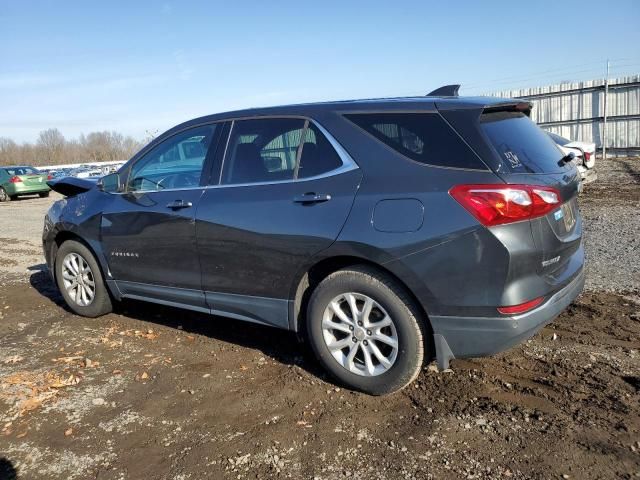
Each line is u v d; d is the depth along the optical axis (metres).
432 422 3.08
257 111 3.98
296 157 3.66
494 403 3.24
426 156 3.18
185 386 3.71
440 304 3.07
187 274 4.18
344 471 2.72
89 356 4.32
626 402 3.18
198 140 4.24
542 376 3.54
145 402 3.51
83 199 5.09
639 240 7.13
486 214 2.92
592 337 4.10
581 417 3.04
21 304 5.86
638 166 16.48
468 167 3.05
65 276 5.31
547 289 3.11
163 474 2.77
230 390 3.62
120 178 4.77
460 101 3.29
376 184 3.25
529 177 3.08
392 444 2.91
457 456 2.77
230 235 3.81
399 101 3.45
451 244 2.99
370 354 3.38
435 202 3.05
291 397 3.47
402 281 3.15
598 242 7.19
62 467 2.87
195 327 4.88
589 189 12.70
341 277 3.38
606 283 5.36
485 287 2.96
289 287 3.62
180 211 4.12
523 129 3.51
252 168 3.86
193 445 3.00
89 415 3.38
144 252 4.46
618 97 19.38
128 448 3.01
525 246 2.96
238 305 3.93
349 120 3.51
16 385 3.81
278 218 3.57
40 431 3.21
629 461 2.66
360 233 3.23
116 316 5.29
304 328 3.73
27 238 10.75
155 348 4.43
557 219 3.24
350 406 3.32
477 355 3.08
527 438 2.88
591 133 20.27
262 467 2.78
